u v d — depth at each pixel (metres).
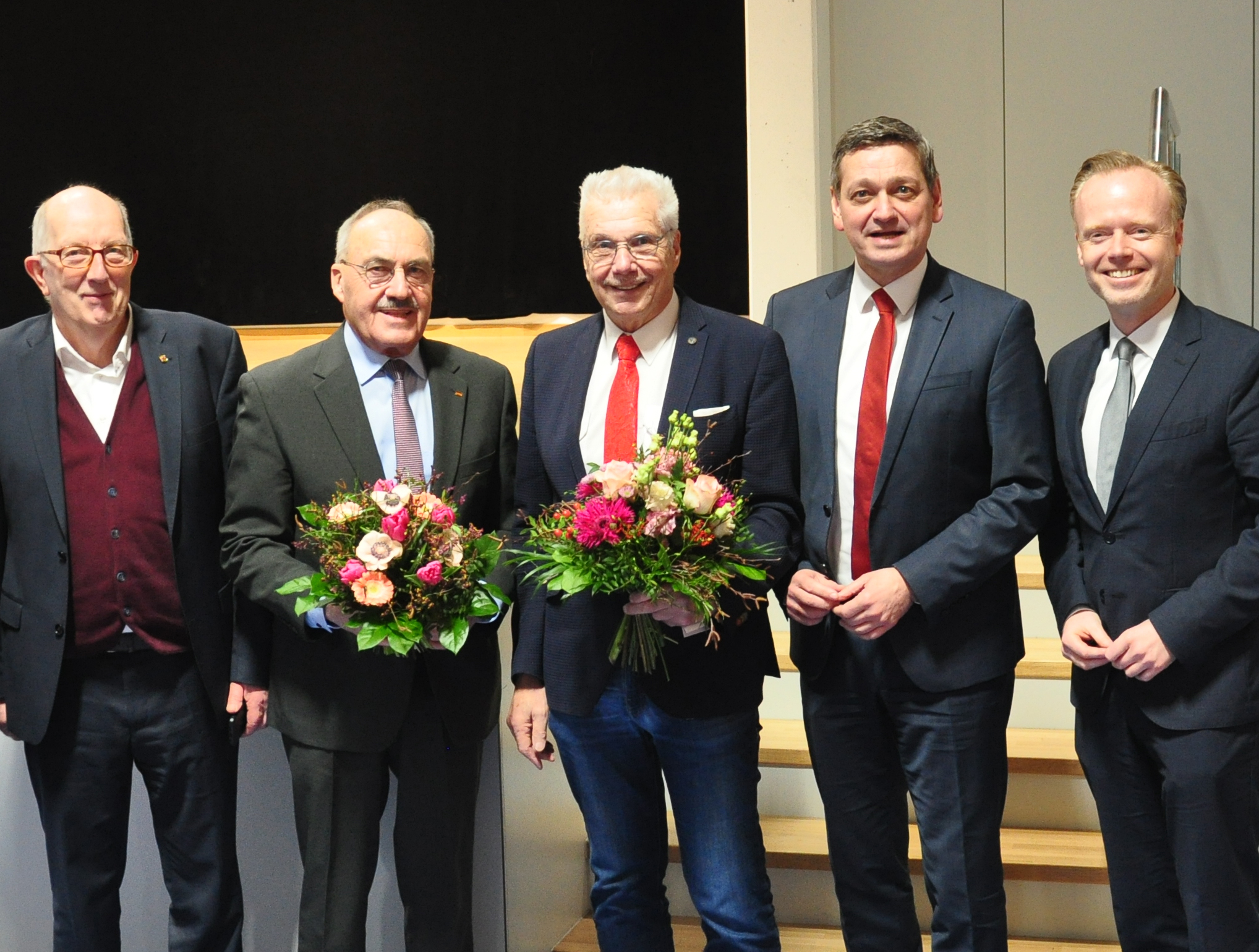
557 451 2.38
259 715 2.51
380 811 2.47
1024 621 3.81
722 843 2.31
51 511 2.49
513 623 2.50
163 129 6.21
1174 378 2.28
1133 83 4.91
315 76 6.00
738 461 2.36
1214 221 4.87
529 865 2.83
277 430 2.44
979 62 5.04
